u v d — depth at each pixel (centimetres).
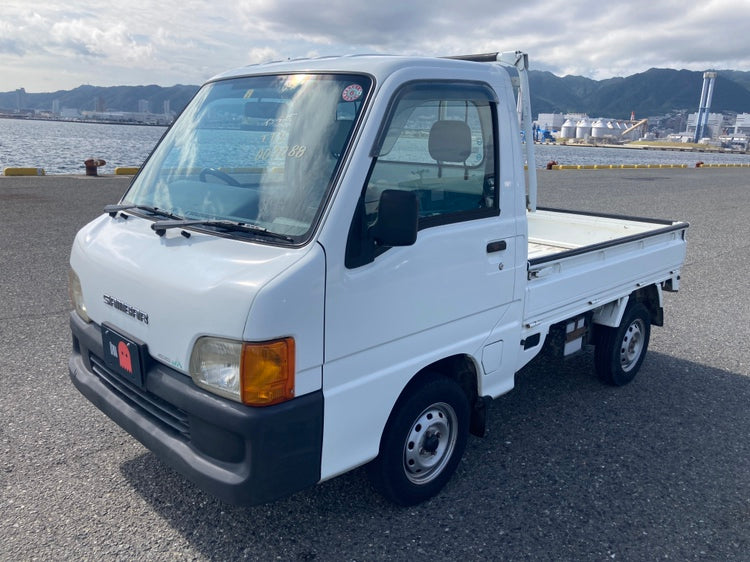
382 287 290
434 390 334
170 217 322
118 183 1747
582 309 443
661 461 412
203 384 268
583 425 459
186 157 346
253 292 249
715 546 326
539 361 584
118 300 307
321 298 265
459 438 362
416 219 266
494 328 364
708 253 1145
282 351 255
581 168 3381
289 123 308
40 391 472
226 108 343
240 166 315
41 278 772
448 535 326
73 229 1063
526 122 381
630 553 318
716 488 382
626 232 574
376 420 303
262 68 355
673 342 656
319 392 275
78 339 354
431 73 312
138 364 294
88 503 339
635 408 492
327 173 280
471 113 334
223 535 318
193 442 277
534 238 592
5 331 592
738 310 781
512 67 376
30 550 301
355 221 275
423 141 307
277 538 317
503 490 370
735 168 4369
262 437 256
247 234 284
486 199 348
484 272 346
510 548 317
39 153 3566
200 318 262
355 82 298
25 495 345
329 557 305
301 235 270
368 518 337
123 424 310
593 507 356
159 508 337
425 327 318
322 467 283
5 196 1411
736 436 451
